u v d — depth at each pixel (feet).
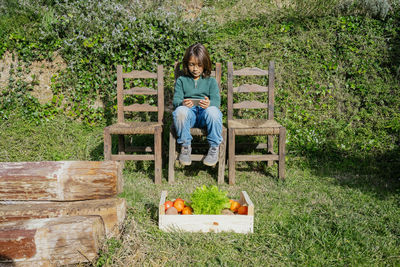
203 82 11.02
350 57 14.46
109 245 6.05
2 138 13.09
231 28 15.49
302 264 6.04
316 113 14.19
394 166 12.15
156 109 12.07
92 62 14.49
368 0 14.57
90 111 14.53
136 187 10.07
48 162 6.88
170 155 10.76
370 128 13.58
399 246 6.73
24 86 14.60
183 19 15.35
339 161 12.82
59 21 14.82
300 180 11.12
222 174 10.76
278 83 14.49
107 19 14.85
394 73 14.35
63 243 5.49
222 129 10.51
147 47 14.43
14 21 15.10
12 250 5.27
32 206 6.48
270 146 12.48
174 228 7.10
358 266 5.98
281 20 15.46
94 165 6.85
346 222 7.64
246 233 7.13
